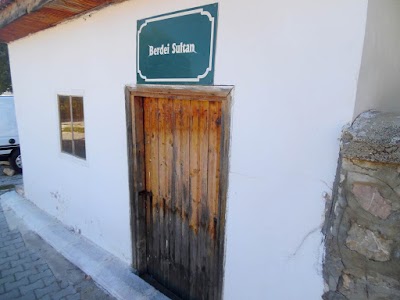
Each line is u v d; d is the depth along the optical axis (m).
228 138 2.09
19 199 5.72
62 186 4.36
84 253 3.73
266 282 2.06
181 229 2.83
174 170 2.77
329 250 1.63
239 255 2.19
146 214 3.19
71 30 3.48
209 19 2.04
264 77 1.83
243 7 1.85
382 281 1.46
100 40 3.08
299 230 1.82
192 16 2.14
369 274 1.49
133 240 3.24
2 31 4.18
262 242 2.03
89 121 3.49
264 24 1.77
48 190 4.80
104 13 2.96
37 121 4.73
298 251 1.84
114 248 3.56
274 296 2.03
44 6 2.91
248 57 1.88
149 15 2.48
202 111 2.41
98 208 3.70
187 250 2.81
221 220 2.26
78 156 3.95
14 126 8.27
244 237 2.13
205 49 2.10
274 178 1.89
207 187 2.49
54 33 3.81
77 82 3.57
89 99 3.42
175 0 2.24
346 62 1.50
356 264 1.53
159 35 2.41
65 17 3.36
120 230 3.41
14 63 5.08
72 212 4.25
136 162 2.99
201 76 2.16
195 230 2.69
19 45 4.78
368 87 1.61
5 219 5.07
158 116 2.81
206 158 2.45
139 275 3.28
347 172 1.48
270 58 1.78
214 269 2.56
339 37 1.51
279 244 1.94
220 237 2.29
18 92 5.16
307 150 1.71
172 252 2.98
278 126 1.81
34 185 5.27
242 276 2.20
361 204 1.45
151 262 3.27
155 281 3.25
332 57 1.54
